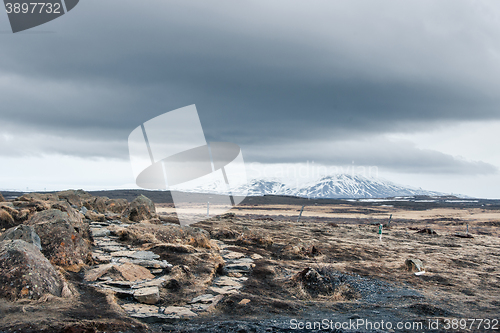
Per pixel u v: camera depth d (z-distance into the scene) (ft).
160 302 22.53
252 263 36.76
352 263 42.50
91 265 27.76
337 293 29.40
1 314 16.02
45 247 25.96
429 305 25.91
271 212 264.31
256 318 21.13
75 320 16.37
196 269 30.55
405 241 68.44
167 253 33.78
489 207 493.77
